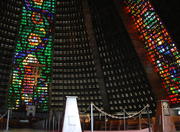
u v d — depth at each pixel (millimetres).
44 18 45312
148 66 36938
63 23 45938
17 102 37438
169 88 33469
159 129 11883
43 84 40406
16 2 42781
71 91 40344
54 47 43812
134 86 37344
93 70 41812
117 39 41344
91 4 45656
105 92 39250
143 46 38594
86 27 45094
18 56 40594
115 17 42438
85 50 43625
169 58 33688
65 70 42219
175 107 31094
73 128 10438
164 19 33844
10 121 29719
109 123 16719
